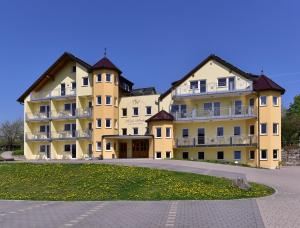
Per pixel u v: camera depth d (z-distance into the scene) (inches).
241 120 2106.3
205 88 2145.7
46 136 2484.0
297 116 3002.0
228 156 2112.5
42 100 2491.4
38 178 1259.8
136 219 550.6
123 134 2314.2
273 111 2020.2
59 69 2468.0
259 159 2017.7
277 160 2016.5
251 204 696.4
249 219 536.7
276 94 2041.1
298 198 781.9
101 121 2246.6
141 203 743.1
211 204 708.0
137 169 1294.3
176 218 553.9
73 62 2437.3
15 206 732.0
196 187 945.5
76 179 1190.9
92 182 1111.6
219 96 2117.4
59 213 623.2
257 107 2042.3
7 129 4037.9
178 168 1359.5
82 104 2381.9
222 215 576.1
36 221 546.6
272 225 489.4
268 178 1257.4
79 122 2374.5
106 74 2273.6
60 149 2455.7
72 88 2429.9
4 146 3981.3
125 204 730.2
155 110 2262.6
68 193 966.4
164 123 2153.1
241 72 2068.2
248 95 2095.2
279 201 733.9
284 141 2672.2
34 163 1640.0
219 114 2122.3
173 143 2182.6
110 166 1396.4
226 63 2105.1
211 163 1678.2
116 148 2273.6
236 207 660.1
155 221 531.8
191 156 2185.0
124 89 2485.2
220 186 967.6
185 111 2215.8
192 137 2201.0
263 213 586.2
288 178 1278.3
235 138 2080.5
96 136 2251.5
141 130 2274.9
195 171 1283.2
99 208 676.1
